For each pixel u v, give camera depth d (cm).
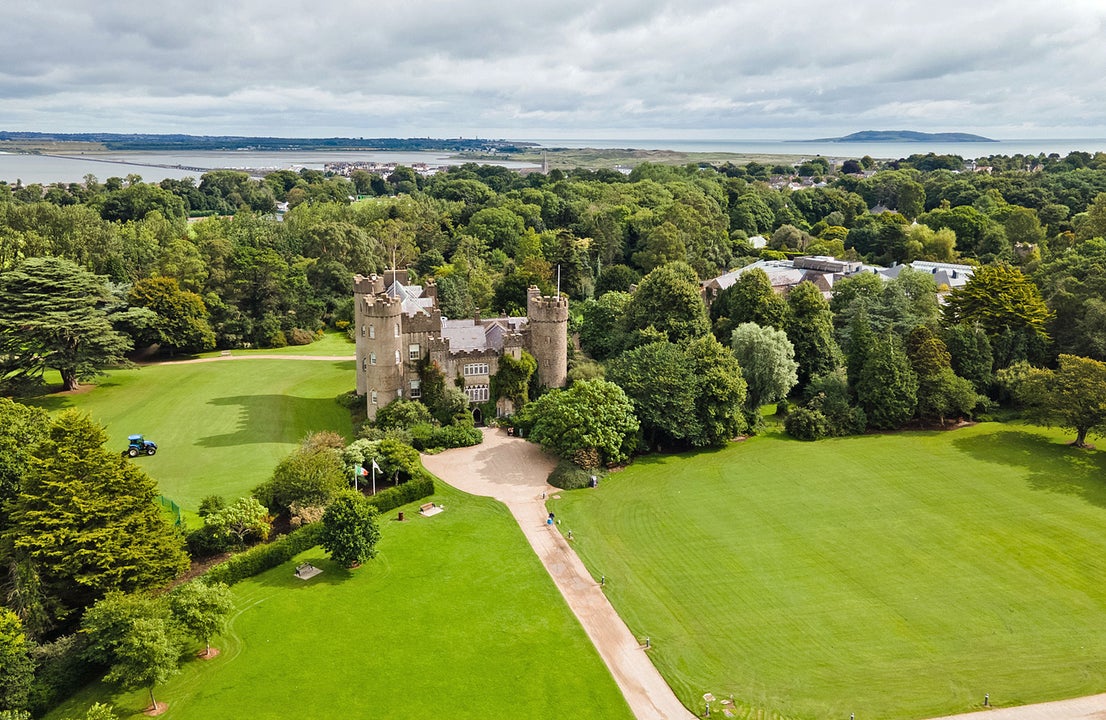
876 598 6512
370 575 6669
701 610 6297
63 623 5797
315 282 17550
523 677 5375
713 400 10100
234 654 5553
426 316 10150
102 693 5169
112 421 10406
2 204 16825
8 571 5884
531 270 16350
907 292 13238
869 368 10850
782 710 5088
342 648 5647
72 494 5741
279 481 7575
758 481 9012
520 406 10600
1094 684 5375
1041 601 6469
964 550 7344
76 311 11262
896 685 5356
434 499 8256
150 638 4969
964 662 5631
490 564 6944
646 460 9712
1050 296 12694
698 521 7944
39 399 11331
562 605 6309
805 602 6438
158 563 5916
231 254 15712
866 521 7962
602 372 10925
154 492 6266
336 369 13412
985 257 19600
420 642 5744
